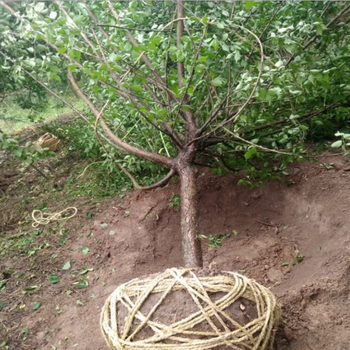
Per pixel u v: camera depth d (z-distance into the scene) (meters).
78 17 2.53
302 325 2.31
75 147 4.93
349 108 3.28
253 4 2.41
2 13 3.46
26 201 4.05
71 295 2.86
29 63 3.19
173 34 3.31
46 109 6.02
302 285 2.55
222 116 3.25
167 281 1.91
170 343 1.73
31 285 2.97
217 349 1.72
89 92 4.49
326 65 3.22
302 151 2.98
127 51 2.75
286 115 3.28
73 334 2.53
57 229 3.56
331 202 3.26
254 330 1.78
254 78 2.35
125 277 3.02
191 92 2.59
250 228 3.50
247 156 2.66
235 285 1.88
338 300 2.41
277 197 3.61
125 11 2.93
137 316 1.82
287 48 2.49
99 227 3.52
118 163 3.69
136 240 3.39
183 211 2.72
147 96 2.90
